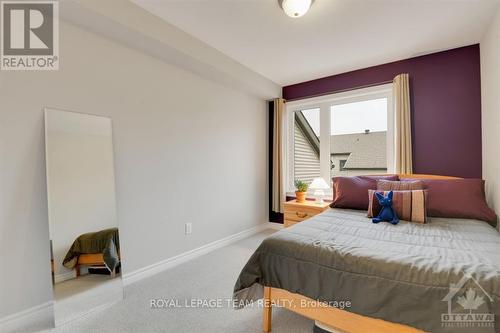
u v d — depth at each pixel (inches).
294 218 123.4
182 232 104.3
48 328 62.6
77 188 72.0
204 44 97.4
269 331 60.4
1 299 60.5
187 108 106.0
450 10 76.2
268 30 88.3
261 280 59.0
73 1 61.2
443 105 104.3
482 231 65.5
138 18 74.8
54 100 68.6
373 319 45.9
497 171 78.6
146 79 90.5
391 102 118.9
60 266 67.1
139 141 88.7
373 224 74.1
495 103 79.4
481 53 94.6
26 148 64.1
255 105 147.1
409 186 87.5
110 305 72.2
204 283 85.4
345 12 77.4
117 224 80.8
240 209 136.6
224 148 125.6
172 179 100.3
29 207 64.7
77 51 72.7
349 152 133.2
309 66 120.9
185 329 61.7
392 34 90.7
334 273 49.5
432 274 41.6
